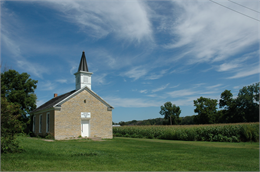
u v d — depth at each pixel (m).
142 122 114.12
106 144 21.22
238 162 12.19
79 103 28.73
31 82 40.09
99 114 30.39
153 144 22.52
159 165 10.76
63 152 13.21
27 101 38.38
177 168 10.20
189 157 13.55
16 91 37.72
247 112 70.81
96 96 30.42
